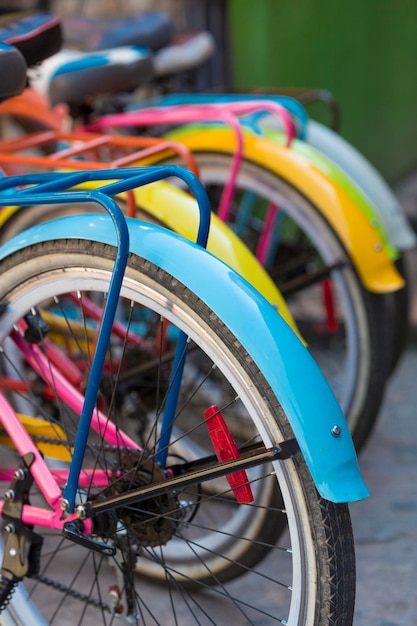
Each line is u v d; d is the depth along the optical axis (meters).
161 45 4.43
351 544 2.29
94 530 2.49
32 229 2.62
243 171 3.91
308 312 5.34
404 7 10.80
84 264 2.50
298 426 2.21
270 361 2.23
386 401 5.14
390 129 10.47
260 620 3.14
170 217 3.10
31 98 4.60
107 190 2.34
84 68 3.82
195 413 4.07
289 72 7.77
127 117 3.81
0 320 2.73
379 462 4.41
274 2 7.41
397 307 4.30
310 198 3.79
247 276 2.99
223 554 3.09
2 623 2.81
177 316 2.38
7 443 3.01
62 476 2.75
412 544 3.66
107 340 2.34
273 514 2.97
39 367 2.87
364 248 3.73
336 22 8.73
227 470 2.31
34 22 3.09
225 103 3.82
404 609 3.22
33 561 2.67
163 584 3.28
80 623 2.88
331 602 2.27
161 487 2.40
